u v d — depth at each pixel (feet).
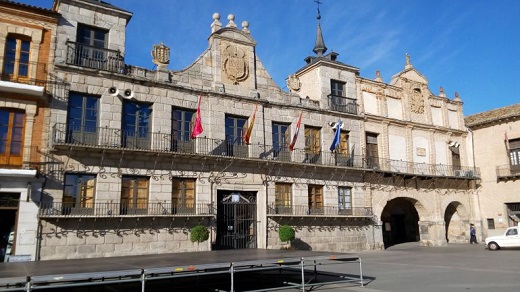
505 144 107.04
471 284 42.04
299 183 80.59
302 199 80.38
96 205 59.52
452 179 106.73
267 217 74.95
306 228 80.12
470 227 108.17
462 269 54.85
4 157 55.26
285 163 76.95
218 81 74.33
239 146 74.49
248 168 74.59
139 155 63.82
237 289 41.19
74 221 57.47
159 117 67.26
